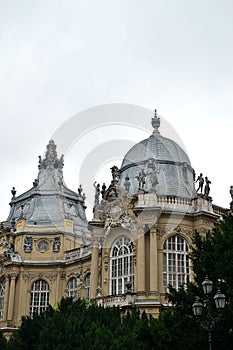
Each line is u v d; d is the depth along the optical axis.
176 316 33.84
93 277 57.94
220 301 26.59
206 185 58.16
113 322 37.47
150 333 33.91
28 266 74.38
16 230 77.50
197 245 37.00
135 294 51.81
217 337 30.86
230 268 32.19
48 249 75.94
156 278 52.59
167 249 55.03
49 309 42.25
